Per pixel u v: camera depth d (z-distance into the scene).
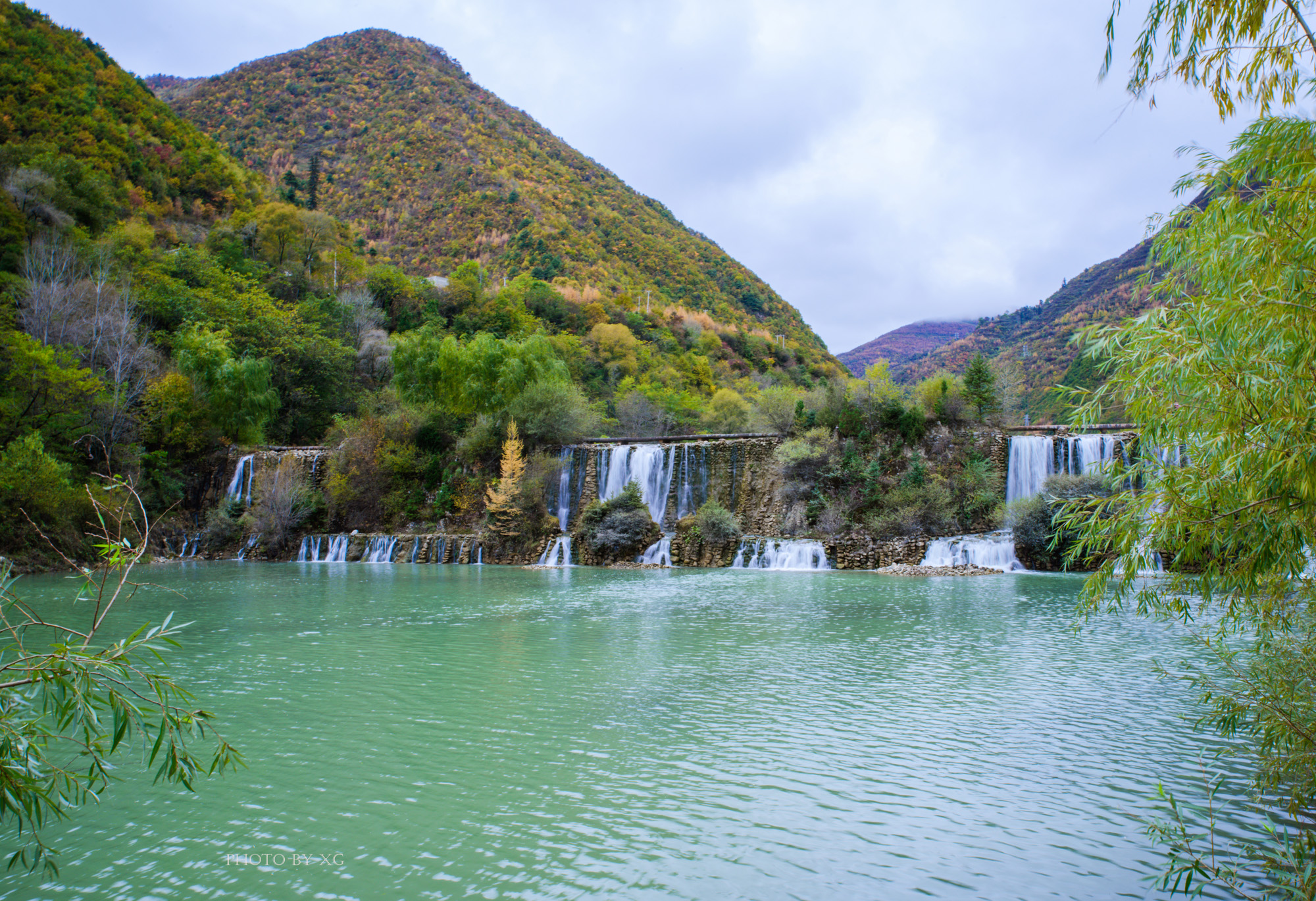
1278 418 5.82
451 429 60.25
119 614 24.70
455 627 22.42
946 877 7.52
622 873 7.64
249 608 26.56
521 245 166.38
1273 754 9.21
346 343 80.38
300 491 53.28
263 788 9.88
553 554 48.53
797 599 28.84
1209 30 6.79
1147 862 7.82
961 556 40.31
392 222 189.00
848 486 46.88
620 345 108.38
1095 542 7.65
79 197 71.56
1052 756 11.02
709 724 12.65
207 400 56.31
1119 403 7.28
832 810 9.18
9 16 88.00
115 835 8.55
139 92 102.12
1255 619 8.12
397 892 7.27
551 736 12.04
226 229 88.88
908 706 13.72
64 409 44.75
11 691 5.23
